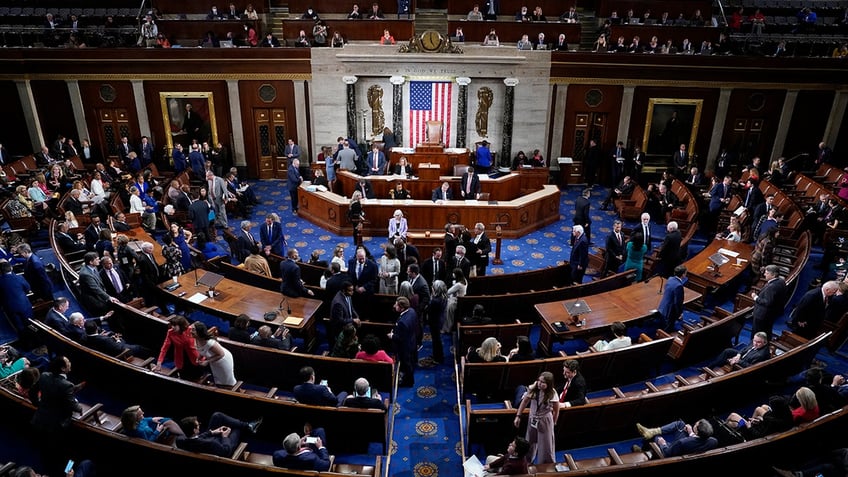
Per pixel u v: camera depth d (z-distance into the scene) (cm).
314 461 646
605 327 969
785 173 1925
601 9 2238
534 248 1556
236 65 1969
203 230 1473
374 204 1568
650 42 2100
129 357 865
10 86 1952
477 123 2080
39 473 732
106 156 2075
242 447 699
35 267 1058
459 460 789
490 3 2119
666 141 2108
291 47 1973
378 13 2144
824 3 2473
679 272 986
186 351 809
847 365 1005
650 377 954
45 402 670
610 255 1298
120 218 1352
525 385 845
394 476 758
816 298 948
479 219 1590
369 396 770
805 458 729
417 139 2080
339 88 2000
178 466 643
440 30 2200
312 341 1025
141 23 2106
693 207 1597
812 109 2066
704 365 994
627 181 1820
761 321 973
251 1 2172
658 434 751
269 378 880
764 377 853
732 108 2059
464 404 897
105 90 1984
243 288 1072
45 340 886
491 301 1054
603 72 2000
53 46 2086
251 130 2070
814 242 1528
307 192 1683
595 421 761
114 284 1089
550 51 1961
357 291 1036
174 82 1991
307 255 1483
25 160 1805
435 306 973
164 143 2069
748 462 679
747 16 2381
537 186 1839
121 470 682
